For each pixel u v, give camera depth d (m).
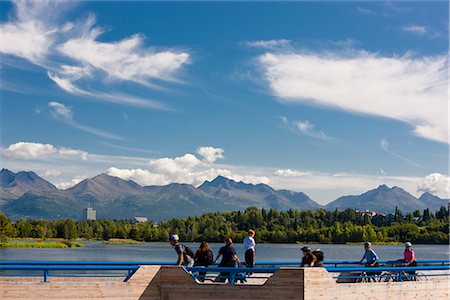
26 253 153.25
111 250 191.50
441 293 25.27
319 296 21.56
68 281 22.59
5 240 197.12
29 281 22.20
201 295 22.39
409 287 24.25
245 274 24.41
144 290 22.55
